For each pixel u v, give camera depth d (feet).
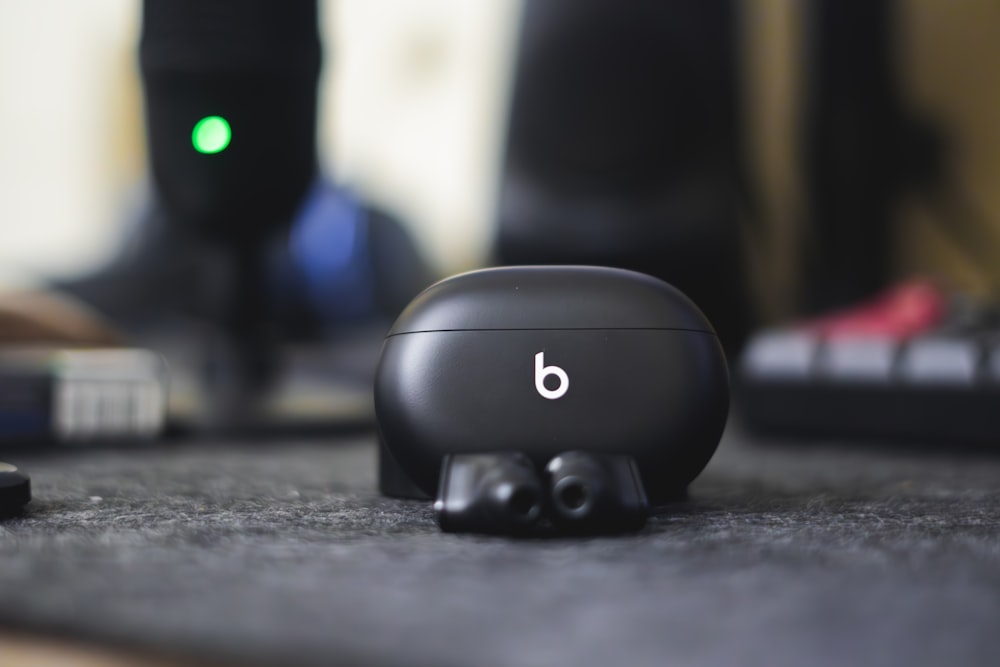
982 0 3.77
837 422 1.88
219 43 1.75
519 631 0.87
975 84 3.80
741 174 2.78
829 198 3.70
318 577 0.98
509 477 1.10
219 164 1.80
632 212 2.61
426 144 4.59
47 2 4.51
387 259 3.76
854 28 3.66
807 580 0.97
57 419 1.73
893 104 3.70
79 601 0.92
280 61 1.77
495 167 2.75
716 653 0.84
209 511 1.23
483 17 4.55
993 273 3.78
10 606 0.91
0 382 1.68
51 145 4.51
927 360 1.79
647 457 1.17
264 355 2.12
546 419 1.16
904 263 3.73
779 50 3.91
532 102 2.61
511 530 1.10
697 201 2.63
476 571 0.99
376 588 0.95
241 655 0.84
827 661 0.83
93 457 1.69
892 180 3.71
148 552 1.05
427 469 1.18
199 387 2.11
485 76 4.56
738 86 2.69
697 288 2.67
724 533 1.13
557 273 1.21
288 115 1.81
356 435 2.02
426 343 1.18
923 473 1.55
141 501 1.28
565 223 2.61
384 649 0.84
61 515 1.20
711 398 1.19
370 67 4.55
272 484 1.41
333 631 0.87
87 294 3.58
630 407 1.17
